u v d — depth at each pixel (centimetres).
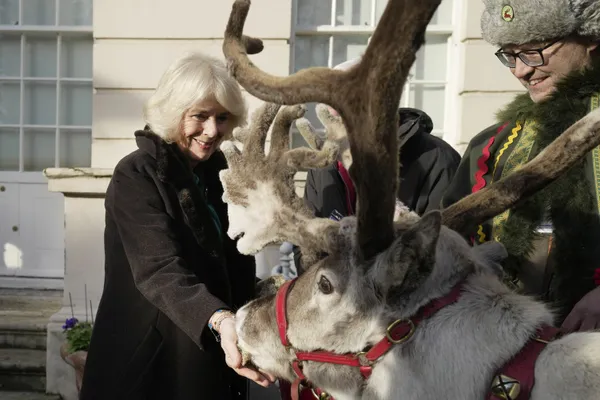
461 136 526
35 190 645
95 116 530
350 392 188
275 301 203
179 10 518
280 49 514
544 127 217
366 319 182
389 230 172
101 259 508
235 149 226
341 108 164
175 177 243
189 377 242
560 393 161
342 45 566
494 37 224
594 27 209
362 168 166
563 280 206
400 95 155
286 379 207
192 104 244
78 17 633
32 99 643
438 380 169
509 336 169
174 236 237
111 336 245
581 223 204
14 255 646
